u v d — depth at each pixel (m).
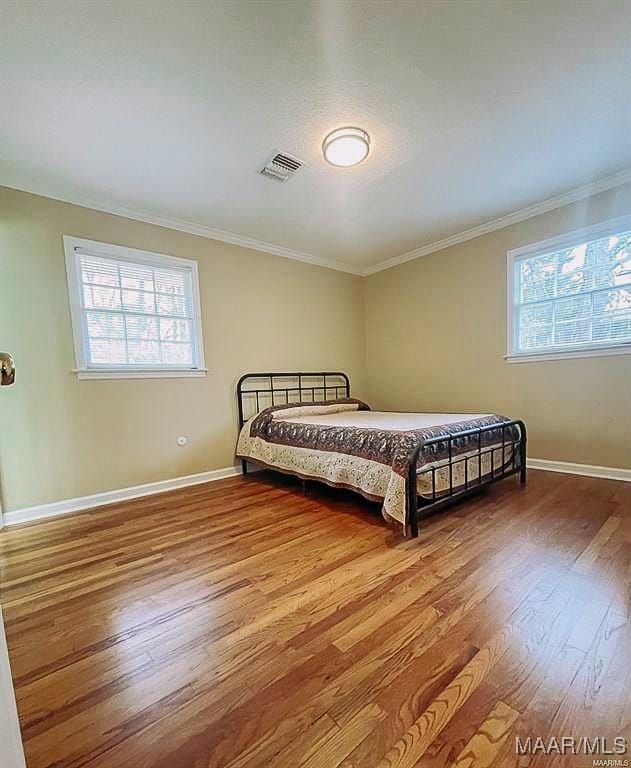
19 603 1.58
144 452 3.19
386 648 1.24
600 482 2.96
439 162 2.56
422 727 0.95
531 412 3.50
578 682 1.07
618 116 2.14
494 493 2.78
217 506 2.79
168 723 0.99
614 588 1.54
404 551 1.93
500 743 0.90
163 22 1.49
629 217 2.84
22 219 2.64
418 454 2.15
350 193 2.96
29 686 1.13
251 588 1.64
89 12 1.44
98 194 2.85
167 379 3.33
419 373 4.46
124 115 2.01
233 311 3.80
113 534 2.31
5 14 1.43
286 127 2.15
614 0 1.47
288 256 4.27
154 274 3.30
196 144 2.29
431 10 1.49
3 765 0.58
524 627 1.32
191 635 1.34
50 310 2.74
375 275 4.91
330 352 4.71
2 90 1.80
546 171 2.73
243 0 1.42
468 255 3.89
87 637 1.35
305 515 2.53
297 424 3.15
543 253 3.35
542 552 1.86
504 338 3.65
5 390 2.58
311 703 1.03
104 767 0.88
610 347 2.98
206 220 3.39
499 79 1.85
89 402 2.91
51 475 2.74
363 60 1.71
